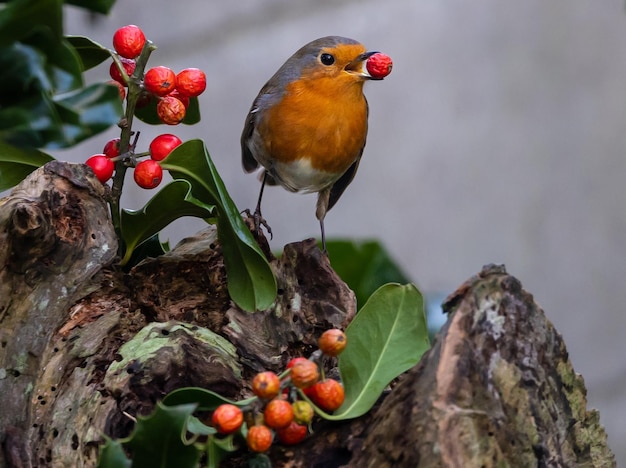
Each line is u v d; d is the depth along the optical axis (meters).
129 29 0.77
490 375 0.73
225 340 0.78
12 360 0.74
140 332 0.77
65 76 0.68
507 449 0.72
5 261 0.74
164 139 0.78
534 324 0.74
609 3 1.60
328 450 0.74
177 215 0.79
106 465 0.69
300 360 0.71
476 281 0.73
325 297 0.79
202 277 0.80
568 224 1.61
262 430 0.71
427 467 0.71
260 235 0.81
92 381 0.76
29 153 0.79
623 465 1.57
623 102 1.60
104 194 0.76
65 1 0.69
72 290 0.75
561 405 0.74
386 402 0.73
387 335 0.75
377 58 0.87
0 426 0.74
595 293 1.60
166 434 0.70
